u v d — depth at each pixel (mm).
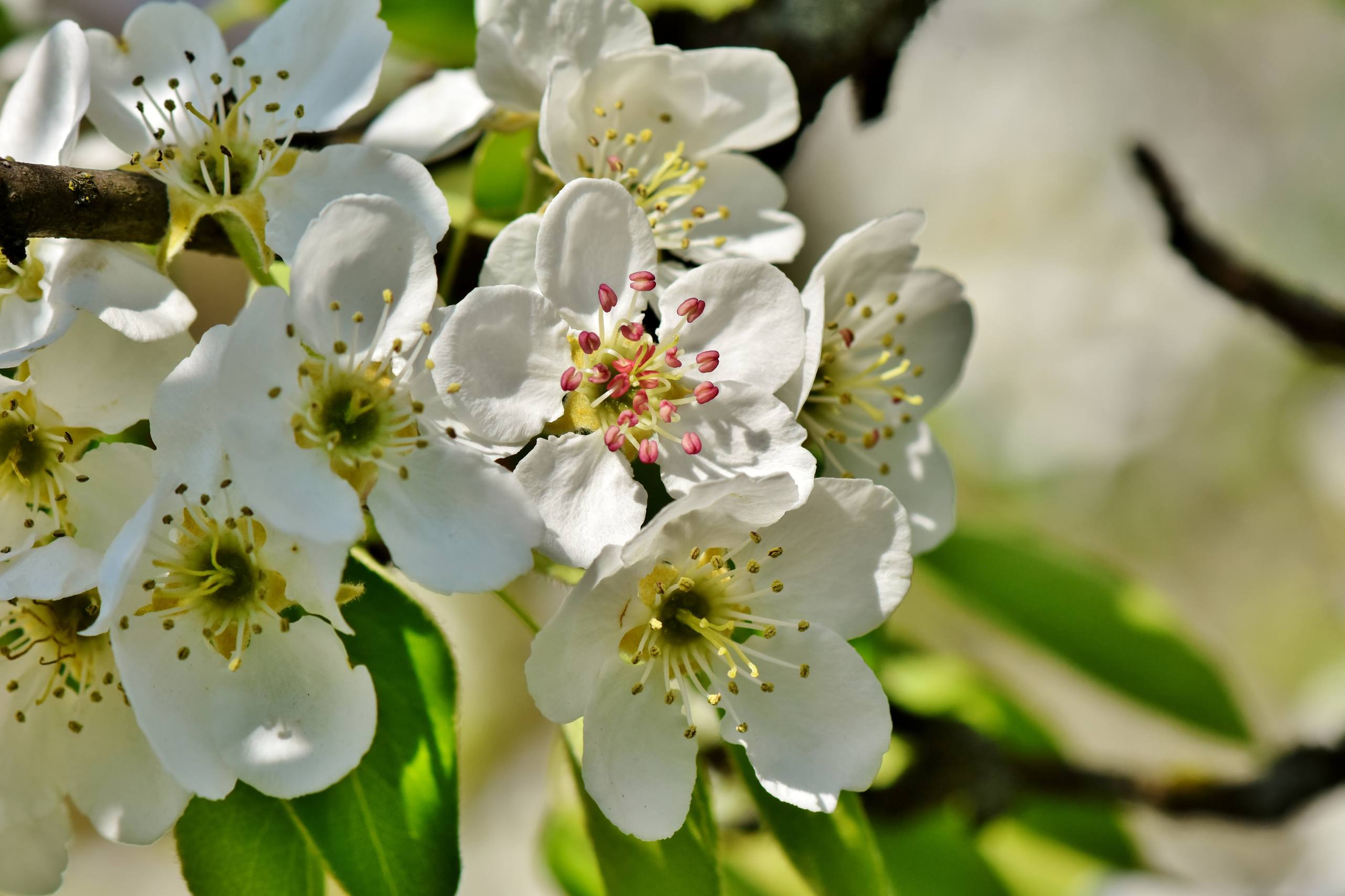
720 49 285
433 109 294
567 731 280
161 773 271
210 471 264
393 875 265
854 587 273
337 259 265
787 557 273
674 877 271
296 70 283
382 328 267
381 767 268
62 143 272
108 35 283
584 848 321
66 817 274
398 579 274
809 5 307
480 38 283
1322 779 338
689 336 271
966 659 353
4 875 272
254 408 262
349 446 266
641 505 269
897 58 311
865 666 272
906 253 287
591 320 270
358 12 283
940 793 331
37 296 273
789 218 288
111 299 269
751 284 271
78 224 268
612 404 271
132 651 264
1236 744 332
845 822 277
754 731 272
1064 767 337
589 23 284
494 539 264
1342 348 336
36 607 274
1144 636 331
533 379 268
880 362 289
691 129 287
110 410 272
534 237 273
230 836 269
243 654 267
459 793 267
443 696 270
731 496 263
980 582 333
